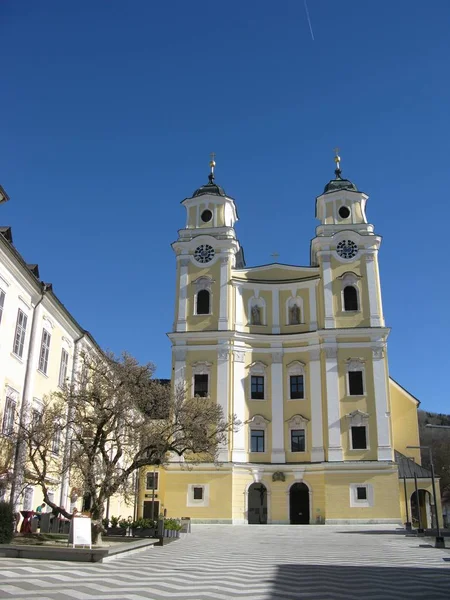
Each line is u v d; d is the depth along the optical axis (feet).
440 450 267.80
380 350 184.55
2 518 76.13
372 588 50.93
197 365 189.78
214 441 112.47
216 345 190.70
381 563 73.15
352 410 180.34
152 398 104.27
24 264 103.65
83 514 84.84
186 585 50.14
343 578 57.93
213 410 114.11
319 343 190.08
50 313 122.52
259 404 189.06
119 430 99.66
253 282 201.05
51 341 123.95
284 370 191.72
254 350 193.98
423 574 61.62
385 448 175.52
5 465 96.68
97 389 98.43
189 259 201.87
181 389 128.26
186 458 178.81
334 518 171.32
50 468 115.14
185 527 137.59
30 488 110.11
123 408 97.25
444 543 102.58
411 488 192.75
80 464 91.81
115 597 41.98
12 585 45.83
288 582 54.24
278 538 121.70
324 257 197.06
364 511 171.01
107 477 92.17
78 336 141.59
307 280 199.00
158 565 66.23
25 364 109.81
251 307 200.03
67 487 126.62
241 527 157.89
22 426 92.02
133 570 59.88
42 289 113.80
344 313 190.49
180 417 108.17
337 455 176.65
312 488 177.68
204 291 198.59
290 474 180.14
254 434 186.09
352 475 174.60
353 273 194.08
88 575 54.03
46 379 120.57
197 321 194.59
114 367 101.45
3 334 100.07
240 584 52.06
